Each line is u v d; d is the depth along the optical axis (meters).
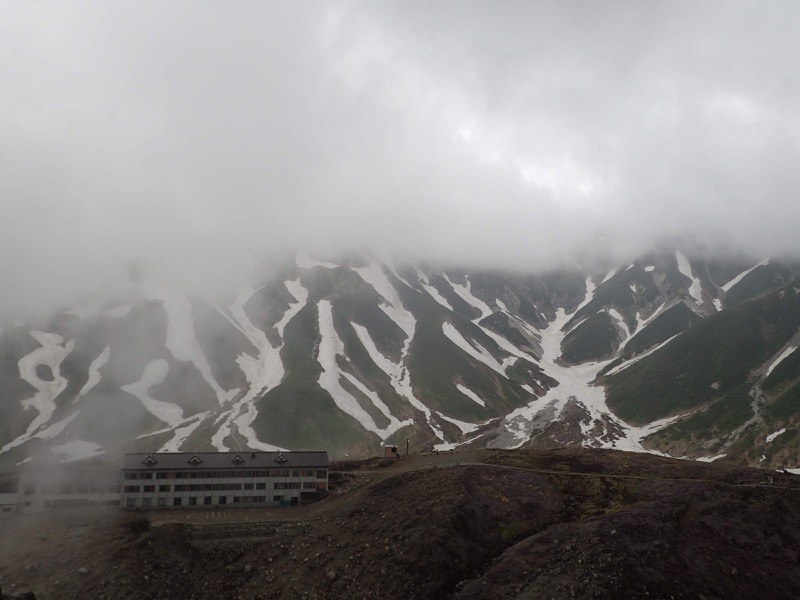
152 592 71.06
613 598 64.31
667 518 79.81
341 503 94.94
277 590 73.31
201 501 97.00
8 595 66.81
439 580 71.38
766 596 68.69
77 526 83.56
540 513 87.44
